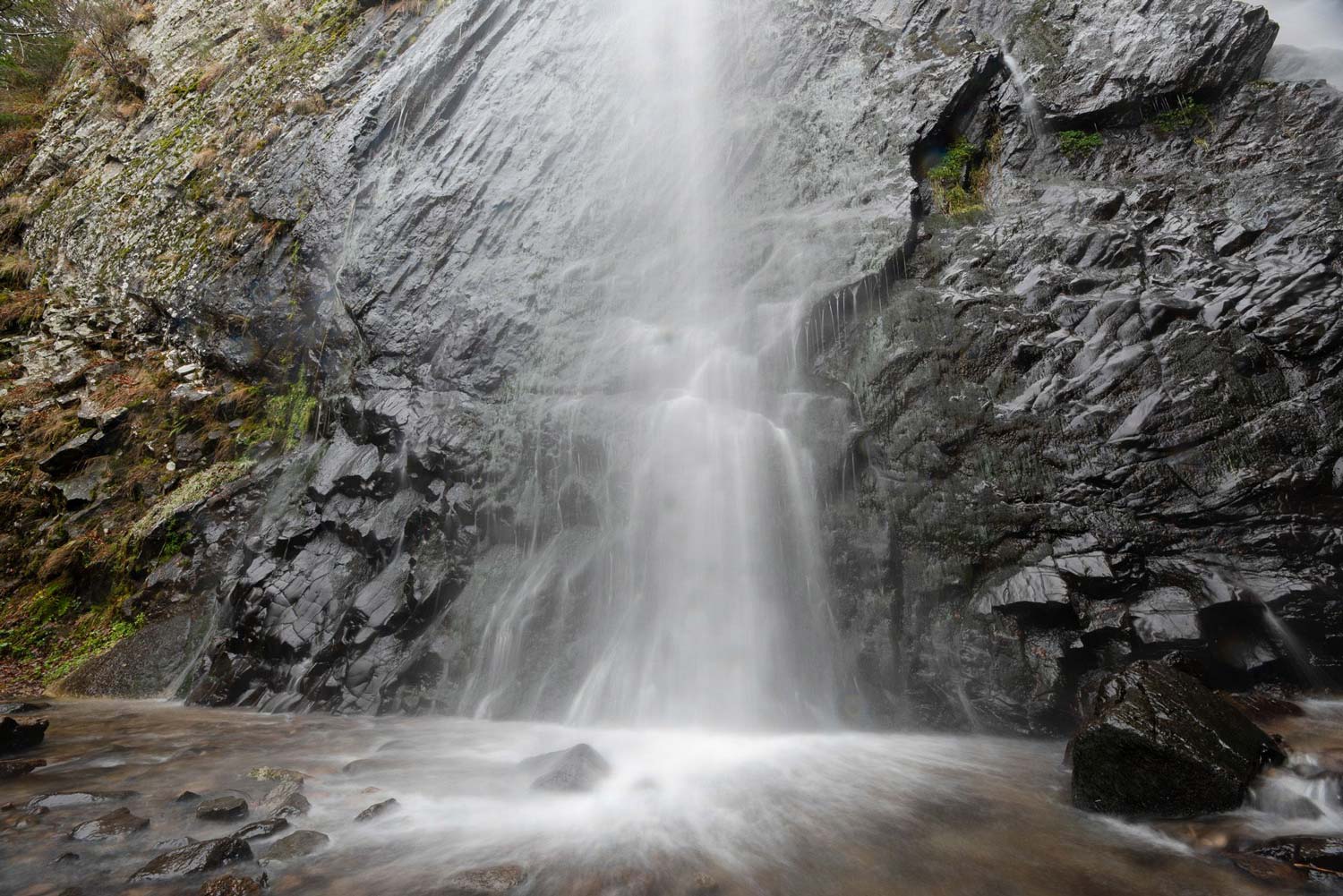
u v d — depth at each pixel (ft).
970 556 21.07
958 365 24.09
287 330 39.55
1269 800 12.88
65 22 69.72
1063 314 24.04
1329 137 25.16
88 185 56.80
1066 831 12.85
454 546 26.32
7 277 52.19
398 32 50.42
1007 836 12.70
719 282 29.40
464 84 41.70
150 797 15.17
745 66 35.09
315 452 33.96
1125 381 22.07
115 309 47.09
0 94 67.82
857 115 31.42
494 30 42.83
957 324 24.88
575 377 28.84
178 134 55.16
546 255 33.73
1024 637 19.48
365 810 14.01
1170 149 27.35
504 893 10.87
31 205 58.39
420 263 35.94
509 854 12.36
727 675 20.86
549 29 41.32
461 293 33.91
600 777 15.46
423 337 33.42
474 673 23.24
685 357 27.43
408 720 22.22
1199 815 12.83
